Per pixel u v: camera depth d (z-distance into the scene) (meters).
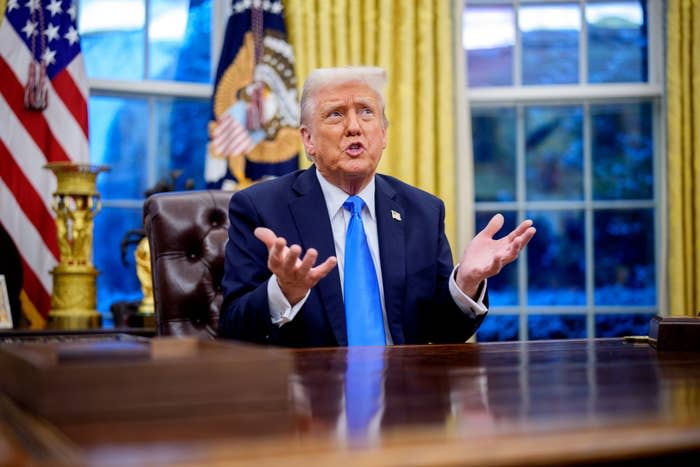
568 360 1.22
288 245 1.85
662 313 3.89
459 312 1.82
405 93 3.70
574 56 4.11
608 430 0.59
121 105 3.72
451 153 3.74
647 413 0.68
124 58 3.74
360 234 1.88
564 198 4.09
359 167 1.89
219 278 2.07
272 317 1.62
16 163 3.21
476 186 4.08
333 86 1.92
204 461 0.50
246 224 1.88
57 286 2.96
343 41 3.63
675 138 3.75
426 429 0.62
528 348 1.47
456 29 3.89
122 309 3.16
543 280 4.07
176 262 2.04
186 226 2.07
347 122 1.89
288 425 0.63
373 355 1.33
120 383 0.66
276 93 3.50
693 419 0.64
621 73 4.10
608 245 4.08
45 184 3.25
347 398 0.81
